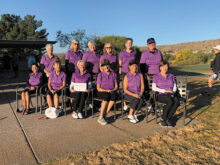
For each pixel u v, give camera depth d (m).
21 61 22.86
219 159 2.58
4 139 3.21
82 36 22.20
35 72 4.91
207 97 6.31
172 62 34.97
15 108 5.18
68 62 5.25
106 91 4.07
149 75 4.85
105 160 2.59
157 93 4.14
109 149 2.88
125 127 3.76
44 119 4.24
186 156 2.67
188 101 5.81
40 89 4.62
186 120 4.11
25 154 2.73
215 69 6.61
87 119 4.25
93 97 4.54
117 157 2.66
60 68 4.58
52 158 2.63
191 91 7.49
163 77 4.03
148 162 2.54
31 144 3.03
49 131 3.56
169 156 2.68
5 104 5.63
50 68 5.12
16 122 4.05
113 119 4.25
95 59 5.08
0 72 19.92
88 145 3.00
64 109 4.97
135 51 5.00
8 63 22.02
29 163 2.51
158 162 2.54
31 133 3.46
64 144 3.04
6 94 7.23
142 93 4.20
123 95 4.52
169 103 3.75
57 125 3.87
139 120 4.18
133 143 3.07
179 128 3.69
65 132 3.51
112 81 4.27
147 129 3.65
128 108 4.98
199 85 8.98
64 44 21.92
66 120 4.18
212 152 2.76
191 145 2.99
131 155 2.71
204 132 3.46
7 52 21.44
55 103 4.53
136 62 4.10
